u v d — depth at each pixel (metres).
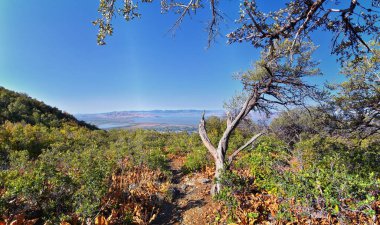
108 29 4.10
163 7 4.41
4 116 30.80
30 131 19.38
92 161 8.46
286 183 5.69
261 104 9.55
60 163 10.38
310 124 11.05
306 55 8.55
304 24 3.46
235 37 3.85
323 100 8.95
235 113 10.62
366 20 3.55
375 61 8.12
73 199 6.45
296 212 5.29
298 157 7.21
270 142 9.86
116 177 9.73
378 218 4.55
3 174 7.27
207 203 8.15
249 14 3.54
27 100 43.56
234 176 7.56
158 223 7.19
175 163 14.94
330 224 4.86
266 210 6.39
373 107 8.59
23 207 6.12
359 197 4.91
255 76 9.21
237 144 17.14
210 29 4.66
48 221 5.60
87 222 5.87
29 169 9.47
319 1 3.28
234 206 6.62
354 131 9.10
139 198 8.09
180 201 8.70
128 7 4.02
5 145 14.40
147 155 12.32
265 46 3.93
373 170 6.55
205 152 13.80
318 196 5.11
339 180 5.06
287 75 8.69
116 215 6.58
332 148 8.50
